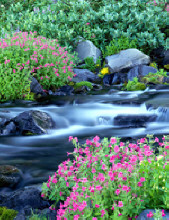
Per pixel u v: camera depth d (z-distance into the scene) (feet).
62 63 33.30
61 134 22.30
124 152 10.64
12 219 10.55
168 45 43.16
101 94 32.68
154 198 8.93
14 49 30.99
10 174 14.25
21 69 30.19
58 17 44.42
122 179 9.02
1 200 12.15
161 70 36.47
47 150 18.39
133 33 44.62
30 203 11.54
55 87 33.01
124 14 44.68
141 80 35.63
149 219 8.20
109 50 43.04
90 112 25.63
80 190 9.62
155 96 29.58
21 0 48.57
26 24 42.47
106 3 48.57
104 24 45.39
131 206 8.61
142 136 20.99
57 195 10.75
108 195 9.15
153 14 43.91
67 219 9.07
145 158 9.73
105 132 22.65
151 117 23.94
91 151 11.25
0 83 27.99
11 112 24.26
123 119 23.95
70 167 10.52
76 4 46.24
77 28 44.16
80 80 37.14
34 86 30.60
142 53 40.55
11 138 20.83
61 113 25.22
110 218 8.75
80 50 43.04
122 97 30.91
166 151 10.23
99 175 9.33
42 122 22.61
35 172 14.88
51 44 34.65
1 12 48.26
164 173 8.95
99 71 41.24
